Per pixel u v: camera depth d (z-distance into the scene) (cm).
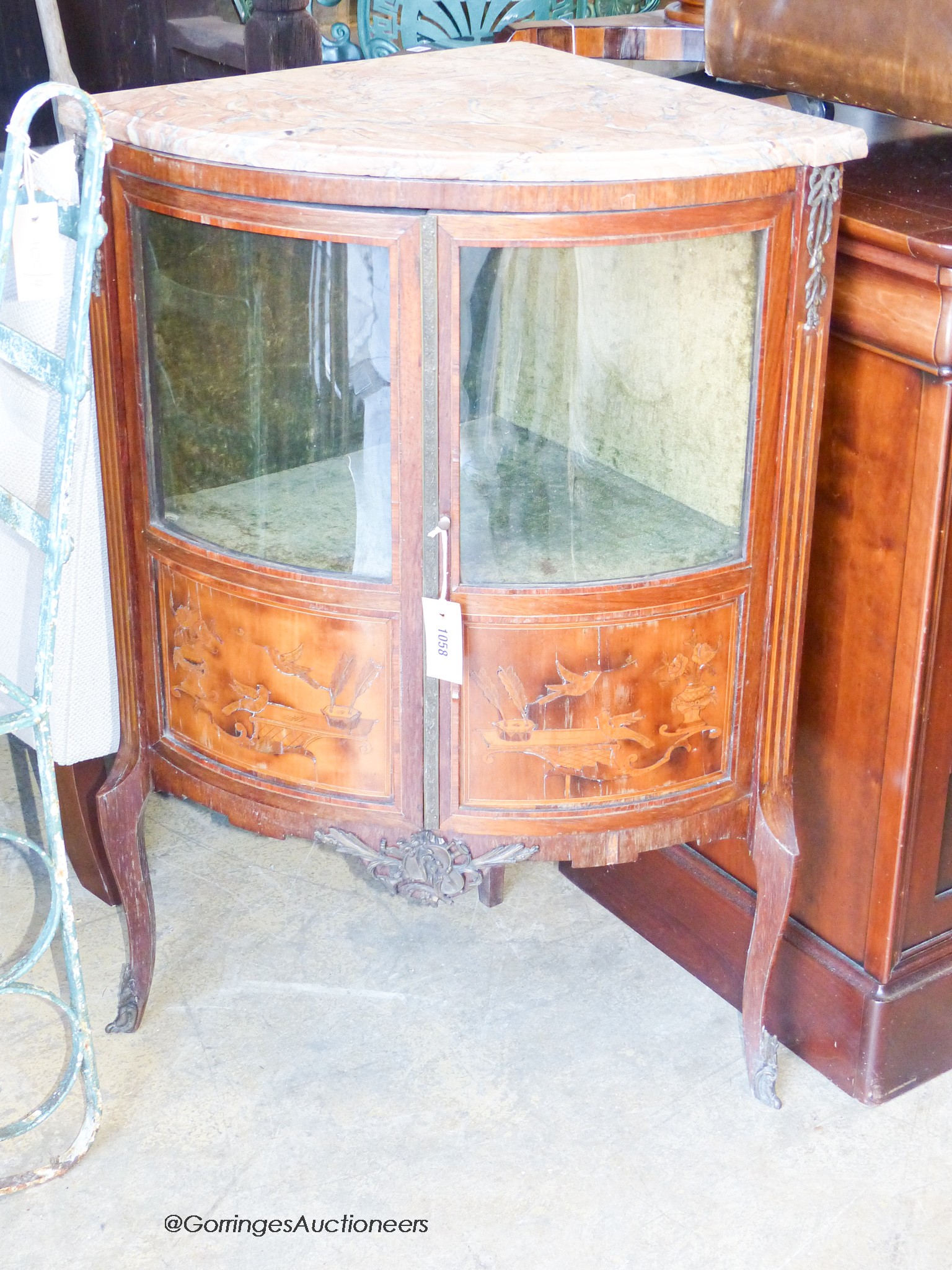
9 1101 175
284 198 135
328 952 202
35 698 154
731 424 148
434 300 135
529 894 217
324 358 141
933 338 146
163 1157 168
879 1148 172
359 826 159
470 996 195
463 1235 159
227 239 140
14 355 150
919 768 165
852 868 175
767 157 136
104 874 208
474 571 145
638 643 150
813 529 168
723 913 192
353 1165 167
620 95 157
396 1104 176
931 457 153
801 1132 174
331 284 138
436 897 160
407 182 131
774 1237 159
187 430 152
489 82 163
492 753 152
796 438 149
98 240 138
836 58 164
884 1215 162
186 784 169
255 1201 163
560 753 153
